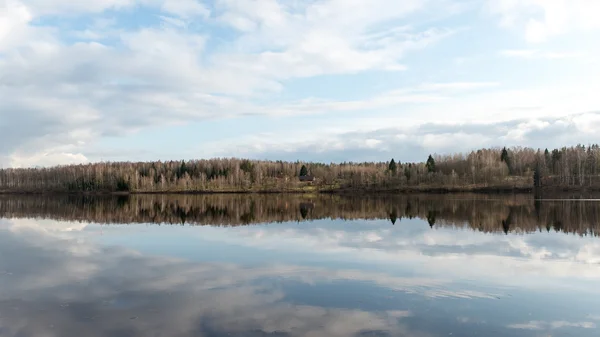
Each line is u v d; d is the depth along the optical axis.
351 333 13.20
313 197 120.31
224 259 25.27
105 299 16.95
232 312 15.20
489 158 154.00
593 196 98.50
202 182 180.50
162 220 51.84
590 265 23.14
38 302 16.61
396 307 15.73
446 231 38.28
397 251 27.75
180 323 14.15
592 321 14.39
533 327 13.83
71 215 60.72
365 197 113.88
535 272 21.50
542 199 88.00
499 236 34.75
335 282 19.41
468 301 16.48
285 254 26.84
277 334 13.11
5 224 47.62
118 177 172.00
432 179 148.50
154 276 20.89
